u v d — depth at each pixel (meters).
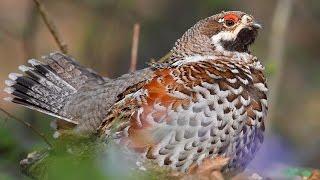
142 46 20.09
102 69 19.14
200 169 8.59
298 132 21.56
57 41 12.72
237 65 9.24
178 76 8.80
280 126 21.52
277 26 17.39
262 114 9.11
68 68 11.14
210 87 8.73
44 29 22.42
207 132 8.67
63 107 10.58
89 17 19.88
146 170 8.77
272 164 11.28
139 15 18.28
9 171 11.16
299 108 22.77
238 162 9.05
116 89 9.94
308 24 24.81
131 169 8.80
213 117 8.67
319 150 20.02
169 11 21.02
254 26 9.62
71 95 10.66
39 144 11.17
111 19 18.47
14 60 24.53
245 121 8.90
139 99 8.84
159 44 20.30
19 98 10.73
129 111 8.91
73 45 23.59
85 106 10.21
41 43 22.19
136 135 8.76
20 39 16.53
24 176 10.34
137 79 9.53
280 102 22.62
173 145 8.66
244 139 8.95
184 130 8.63
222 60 9.30
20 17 26.73
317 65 24.25
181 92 8.67
